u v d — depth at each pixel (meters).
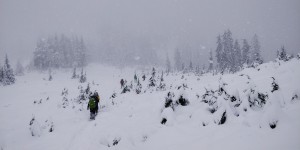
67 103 15.50
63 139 8.81
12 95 22.64
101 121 9.99
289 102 7.36
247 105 7.64
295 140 5.38
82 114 12.02
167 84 22.78
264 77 11.14
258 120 6.77
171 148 6.93
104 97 17.08
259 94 7.84
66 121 10.96
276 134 5.91
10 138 9.37
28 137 9.47
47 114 12.66
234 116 7.47
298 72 10.04
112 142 8.06
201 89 11.99
